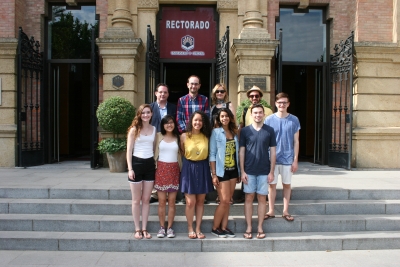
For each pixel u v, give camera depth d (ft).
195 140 16.40
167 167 16.55
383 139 31.01
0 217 18.03
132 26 31.32
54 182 22.08
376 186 21.62
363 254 16.37
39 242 16.47
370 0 31.30
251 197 16.92
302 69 43.60
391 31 31.40
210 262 15.28
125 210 18.71
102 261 15.28
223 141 16.44
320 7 34.09
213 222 17.24
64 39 33.91
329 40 33.88
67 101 39.83
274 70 32.19
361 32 31.27
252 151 16.78
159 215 16.89
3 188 19.97
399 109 31.45
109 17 31.19
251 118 18.66
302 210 19.19
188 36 32.53
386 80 31.32
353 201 20.04
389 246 17.08
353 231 18.12
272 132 17.01
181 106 18.74
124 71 29.55
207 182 16.51
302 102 44.24
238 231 17.76
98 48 31.63
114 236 16.87
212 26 32.55
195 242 16.44
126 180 23.02
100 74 31.83
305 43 34.24
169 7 32.42
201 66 34.94
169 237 16.70
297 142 18.22
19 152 29.45
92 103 28.89
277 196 20.25
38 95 32.37
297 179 24.54
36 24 32.48
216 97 18.38
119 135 29.01
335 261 15.52
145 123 16.81
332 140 32.89
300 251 16.71
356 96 31.37
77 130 48.83
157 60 31.19
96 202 19.10
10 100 30.45
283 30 34.06
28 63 30.09
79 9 33.94
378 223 18.26
